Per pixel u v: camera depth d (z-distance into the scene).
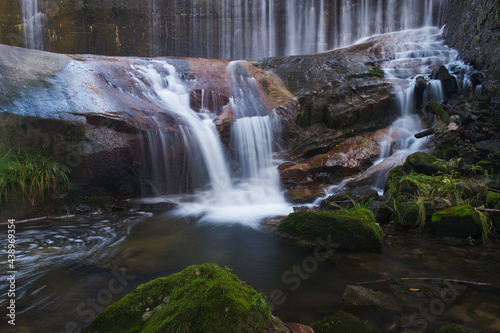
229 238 4.90
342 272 3.66
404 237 4.76
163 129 6.89
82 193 6.32
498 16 7.82
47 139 5.94
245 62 9.77
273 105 8.50
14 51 6.62
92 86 6.91
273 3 13.98
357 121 8.50
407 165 6.36
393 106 8.64
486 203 5.02
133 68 8.25
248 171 7.92
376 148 7.82
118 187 6.70
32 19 13.32
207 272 2.58
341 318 2.65
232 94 8.48
